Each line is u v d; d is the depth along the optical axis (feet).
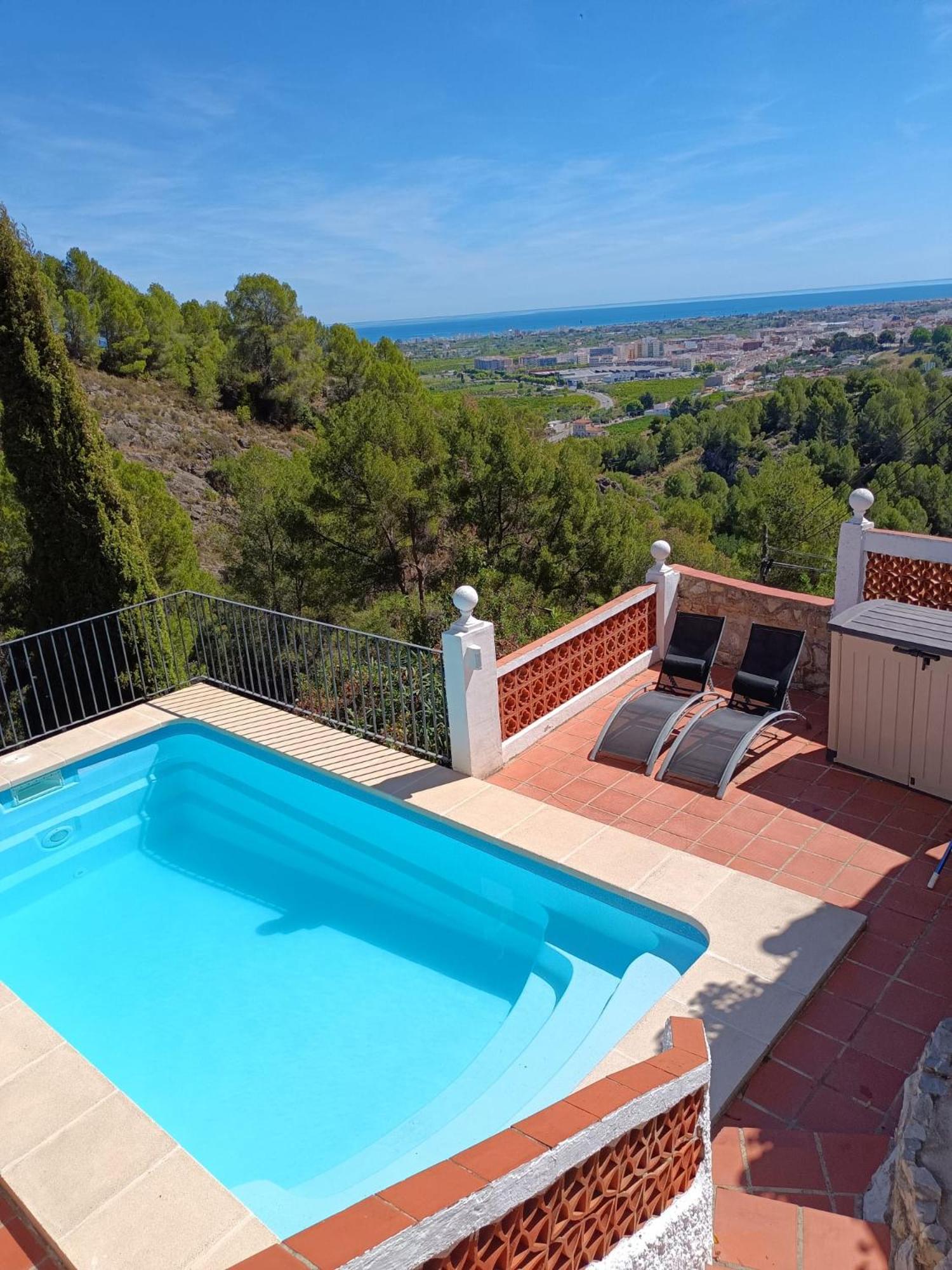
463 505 53.26
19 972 16.08
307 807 21.22
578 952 15.26
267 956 16.14
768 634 20.75
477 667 19.11
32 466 33.68
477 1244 4.95
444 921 16.98
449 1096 12.19
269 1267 3.90
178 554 59.98
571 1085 11.55
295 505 54.24
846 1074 11.42
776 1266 7.79
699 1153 7.85
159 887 18.67
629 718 20.70
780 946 13.62
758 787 18.57
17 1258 9.40
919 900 14.71
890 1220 8.29
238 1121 12.31
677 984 12.94
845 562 22.72
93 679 36.04
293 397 142.20
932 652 16.80
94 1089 11.54
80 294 127.75
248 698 25.94
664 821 17.65
